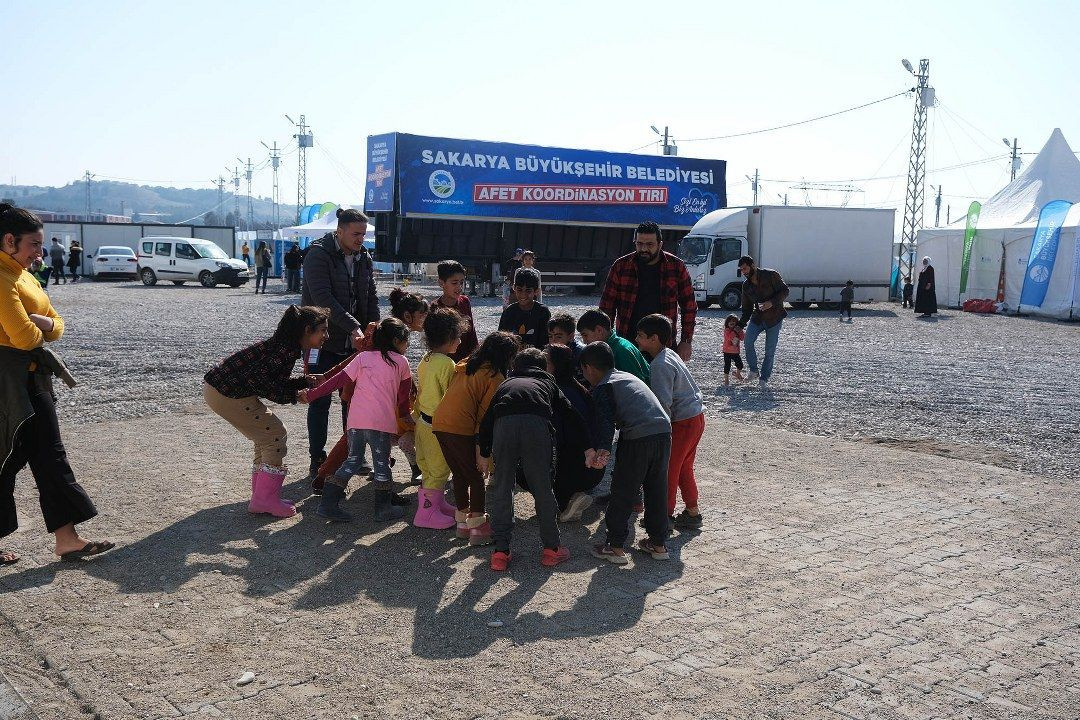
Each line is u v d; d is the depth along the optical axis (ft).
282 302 90.84
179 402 34.47
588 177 112.27
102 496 21.21
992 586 16.51
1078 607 15.58
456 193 104.83
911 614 15.15
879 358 54.34
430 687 12.32
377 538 18.76
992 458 27.32
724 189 120.16
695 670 12.94
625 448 17.25
